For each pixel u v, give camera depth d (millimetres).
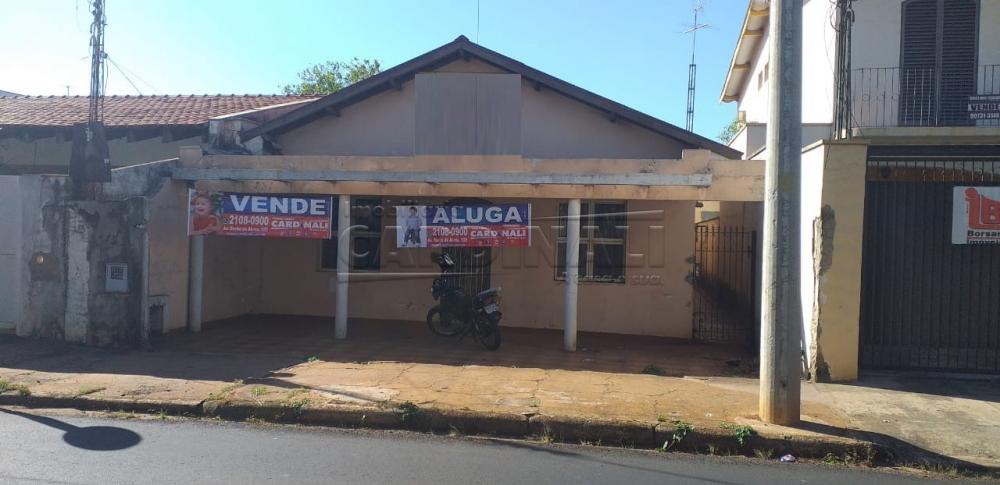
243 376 7941
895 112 12164
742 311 12242
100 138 9602
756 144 12820
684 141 11383
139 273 9609
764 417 6406
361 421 6559
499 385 7719
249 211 10234
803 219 8539
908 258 8305
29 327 9664
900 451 5809
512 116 9906
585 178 9586
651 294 11820
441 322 10828
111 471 5004
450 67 12359
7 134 13023
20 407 6969
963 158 8133
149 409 6832
